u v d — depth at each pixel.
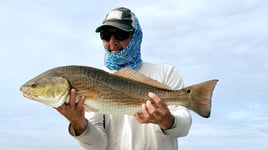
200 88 1.38
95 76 1.35
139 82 1.39
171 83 1.50
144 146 1.45
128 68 1.39
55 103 1.33
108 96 1.37
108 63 1.54
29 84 1.32
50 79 1.32
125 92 1.37
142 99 1.38
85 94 1.34
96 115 1.49
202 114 1.37
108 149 1.48
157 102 1.34
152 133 1.45
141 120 1.37
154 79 1.48
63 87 1.32
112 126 1.48
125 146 1.46
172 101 1.39
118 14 1.51
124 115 1.47
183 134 1.42
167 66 1.53
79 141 1.43
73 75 1.33
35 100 1.33
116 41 1.51
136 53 1.53
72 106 1.34
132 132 1.46
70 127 1.41
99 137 1.44
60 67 1.35
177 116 1.40
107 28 1.52
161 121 1.36
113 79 1.37
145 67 1.53
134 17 1.53
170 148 1.46
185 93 1.39
